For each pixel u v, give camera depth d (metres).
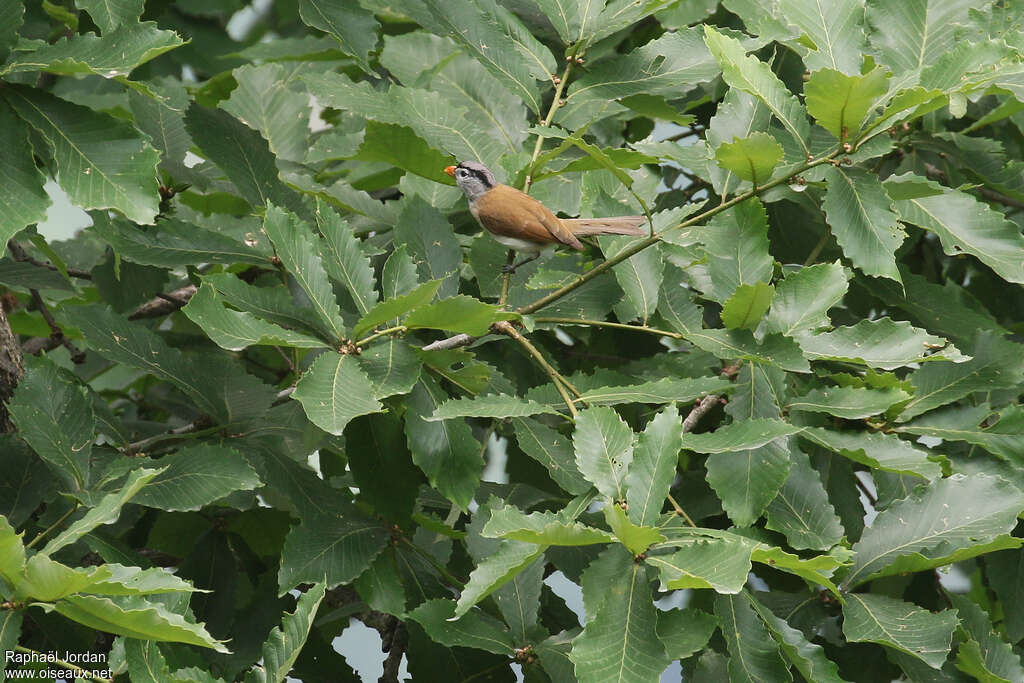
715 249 9.41
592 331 13.06
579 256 10.77
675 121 10.76
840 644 9.07
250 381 10.13
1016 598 9.84
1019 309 12.99
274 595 10.45
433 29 10.58
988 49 8.17
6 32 7.81
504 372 11.84
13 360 9.64
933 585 10.60
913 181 8.65
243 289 8.56
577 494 8.99
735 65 8.42
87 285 14.34
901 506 8.34
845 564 6.53
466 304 8.02
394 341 8.48
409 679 9.47
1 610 6.46
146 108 11.88
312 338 8.27
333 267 8.83
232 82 14.34
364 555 8.97
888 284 11.03
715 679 8.31
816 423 9.16
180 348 13.59
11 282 10.95
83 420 8.58
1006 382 9.26
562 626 10.21
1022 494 8.20
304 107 13.05
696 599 9.52
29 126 7.77
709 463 8.41
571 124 11.09
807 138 8.60
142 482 6.86
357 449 8.99
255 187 10.51
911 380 9.41
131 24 7.81
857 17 9.24
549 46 12.03
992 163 11.50
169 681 7.17
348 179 12.58
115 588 6.31
